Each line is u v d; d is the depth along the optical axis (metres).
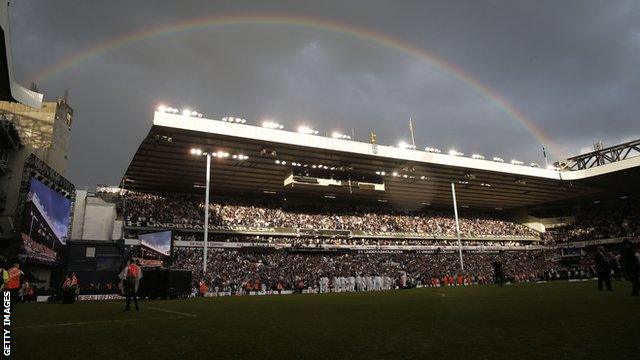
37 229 37.28
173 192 65.56
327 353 6.86
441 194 72.75
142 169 54.81
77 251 45.06
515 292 22.69
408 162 56.09
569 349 6.41
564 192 73.75
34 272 39.84
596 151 66.06
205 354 6.96
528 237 79.25
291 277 48.00
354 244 63.31
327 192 67.69
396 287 46.22
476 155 59.81
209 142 47.12
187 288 27.95
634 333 7.46
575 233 76.50
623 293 16.92
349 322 11.08
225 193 67.00
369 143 53.12
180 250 51.97
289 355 6.77
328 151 51.16
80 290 37.88
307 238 62.88
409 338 8.05
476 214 86.75
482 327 9.12
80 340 8.59
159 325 11.02
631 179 65.88
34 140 48.22
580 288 23.55
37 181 37.38
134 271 16.67
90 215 54.44
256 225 60.44
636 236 66.00
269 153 50.47
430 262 63.69
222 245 54.50
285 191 66.56
